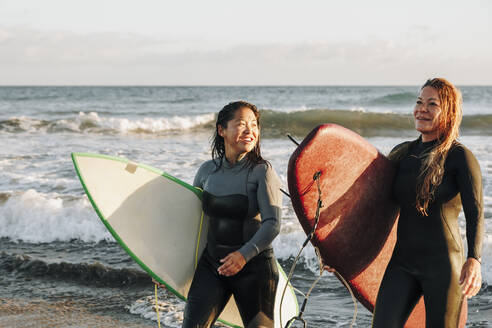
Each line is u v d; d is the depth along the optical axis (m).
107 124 19.31
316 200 2.66
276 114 20.44
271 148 13.52
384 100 35.47
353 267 2.86
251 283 2.72
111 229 2.95
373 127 19.52
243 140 2.73
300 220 2.71
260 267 2.73
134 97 48.50
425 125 2.61
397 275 2.60
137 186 3.07
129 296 4.66
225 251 2.77
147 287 4.85
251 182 2.74
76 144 14.71
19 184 8.89
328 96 46.72
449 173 2.50
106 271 5.10
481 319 4.03
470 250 2.36
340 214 2.72
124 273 5.05
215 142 2.93
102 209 2.96
